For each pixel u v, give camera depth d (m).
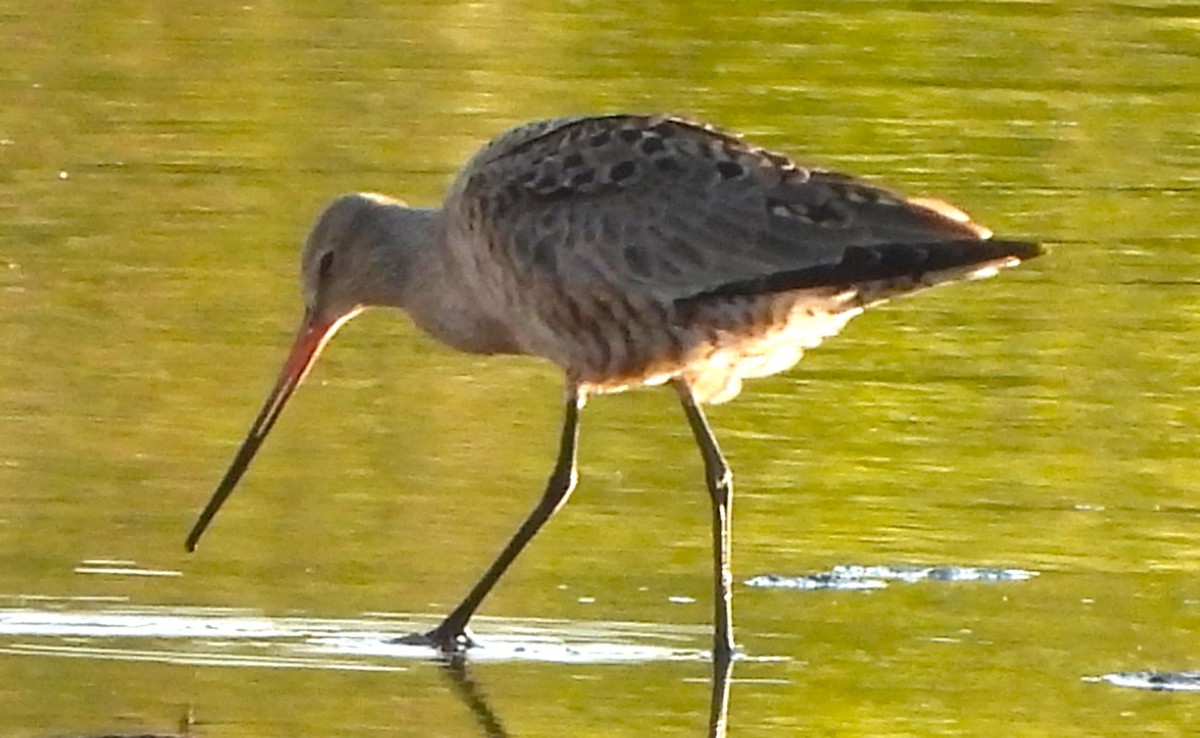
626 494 15.69
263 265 19.47
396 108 22.81
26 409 16.66
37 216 20.33
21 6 25.31
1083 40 25.36
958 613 13.76
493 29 24.97
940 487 15.95
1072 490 15.95
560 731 11.73
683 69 24.05
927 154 22.34
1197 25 25.92
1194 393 17.67
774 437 16.69
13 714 11.66
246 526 14.83
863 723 11.98
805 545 14.94
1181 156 22.56
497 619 13.48
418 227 14.51
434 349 18.11
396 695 12.24
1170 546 15.03
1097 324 18.91
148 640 12.90
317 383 17.38
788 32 25.17
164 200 20.75
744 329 13.66
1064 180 21.83
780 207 13.48
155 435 16.25
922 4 26.17
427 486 15.63
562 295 13.79
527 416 16.92
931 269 13.20
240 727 11.58
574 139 13.90
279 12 25.34
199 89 23.30
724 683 12.56
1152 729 11.89
